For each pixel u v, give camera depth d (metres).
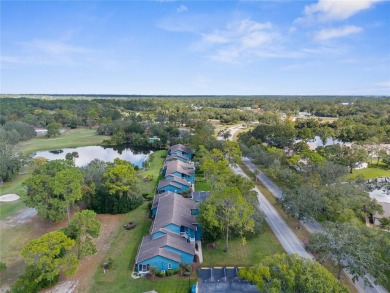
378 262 39.62
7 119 174.25
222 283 42.59
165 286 41.97
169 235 49.47
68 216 59.41
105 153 133.50
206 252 50.84
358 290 40.94
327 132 144.88
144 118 196.38
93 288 41.44
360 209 60.91
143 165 102.94
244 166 105.62
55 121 185.25
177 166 88.38
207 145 113.94
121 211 66.31
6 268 44.91
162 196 66.75
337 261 40.38
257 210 56.91
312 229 58.81
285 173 78.69
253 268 35.44
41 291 40.56
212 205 51.28
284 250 51.28
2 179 85.81
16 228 59.16
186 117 193.62
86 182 66.94
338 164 87.19
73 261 40.41
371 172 99.19
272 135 132.50
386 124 160.75
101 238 55.66
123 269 45.97
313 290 30.50
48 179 57.56
